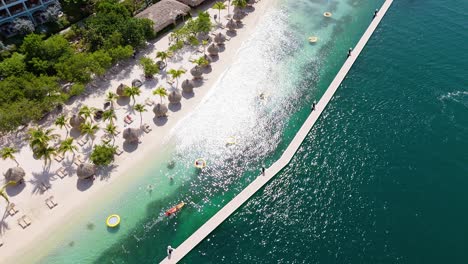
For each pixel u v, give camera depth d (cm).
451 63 8525
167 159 6644
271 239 5662
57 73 7494
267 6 10494
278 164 6656
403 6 10425
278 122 7406
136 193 6147
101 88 7725
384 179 6372
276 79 8288
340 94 7975
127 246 5547
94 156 6206
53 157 6456
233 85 8044
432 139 6944
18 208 5794
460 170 6444
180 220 5894
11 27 8569
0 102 6794
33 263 5269
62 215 5778
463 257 5378
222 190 6312
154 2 9988
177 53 8612
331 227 5769
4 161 6362
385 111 7538
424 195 6119
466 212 5881
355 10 10519
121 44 8250
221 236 5722
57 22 8881
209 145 6919
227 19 9775
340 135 7144
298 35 9550
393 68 8512
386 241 5569
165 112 7156
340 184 6350
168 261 5362
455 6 10288
